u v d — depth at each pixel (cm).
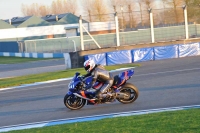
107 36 12444
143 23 11169
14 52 19938
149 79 6016
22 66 13112
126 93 3938
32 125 3378
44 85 6762
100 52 10188
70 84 3884
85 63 3812
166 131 2431
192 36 12000
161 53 9856
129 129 2603
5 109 4509
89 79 3831
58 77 7675
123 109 3709
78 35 18375
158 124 2678
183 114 2983
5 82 7838
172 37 11425
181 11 11169
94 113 3659
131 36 11350
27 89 6431
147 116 3069
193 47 10088
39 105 4506
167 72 6769
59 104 4403
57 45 18262
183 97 4075
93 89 3850
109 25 13425
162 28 11338
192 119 2736
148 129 2541
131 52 9650
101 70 3822
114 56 9512
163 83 5372
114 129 2653
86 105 4147
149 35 11350
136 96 3972
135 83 5694
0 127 3466
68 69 9444
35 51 18988
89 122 3061
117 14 10625
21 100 5119
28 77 8350
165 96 4253
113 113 3534
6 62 15900
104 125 2842
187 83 5106
